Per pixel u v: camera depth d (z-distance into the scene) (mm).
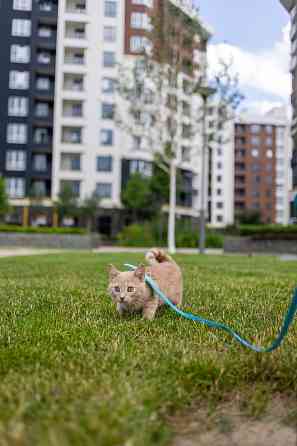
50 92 39344
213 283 5852
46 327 3086
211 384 2031
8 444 1340
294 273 7945
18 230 23859
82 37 39125
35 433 1433
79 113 40031
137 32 38812
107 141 39969
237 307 4039
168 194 38438
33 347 2496
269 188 81188
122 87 18578
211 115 18750
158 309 3887
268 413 1870
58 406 1654
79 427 1451
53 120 39438
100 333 2914
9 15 38312
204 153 18594
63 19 38188
